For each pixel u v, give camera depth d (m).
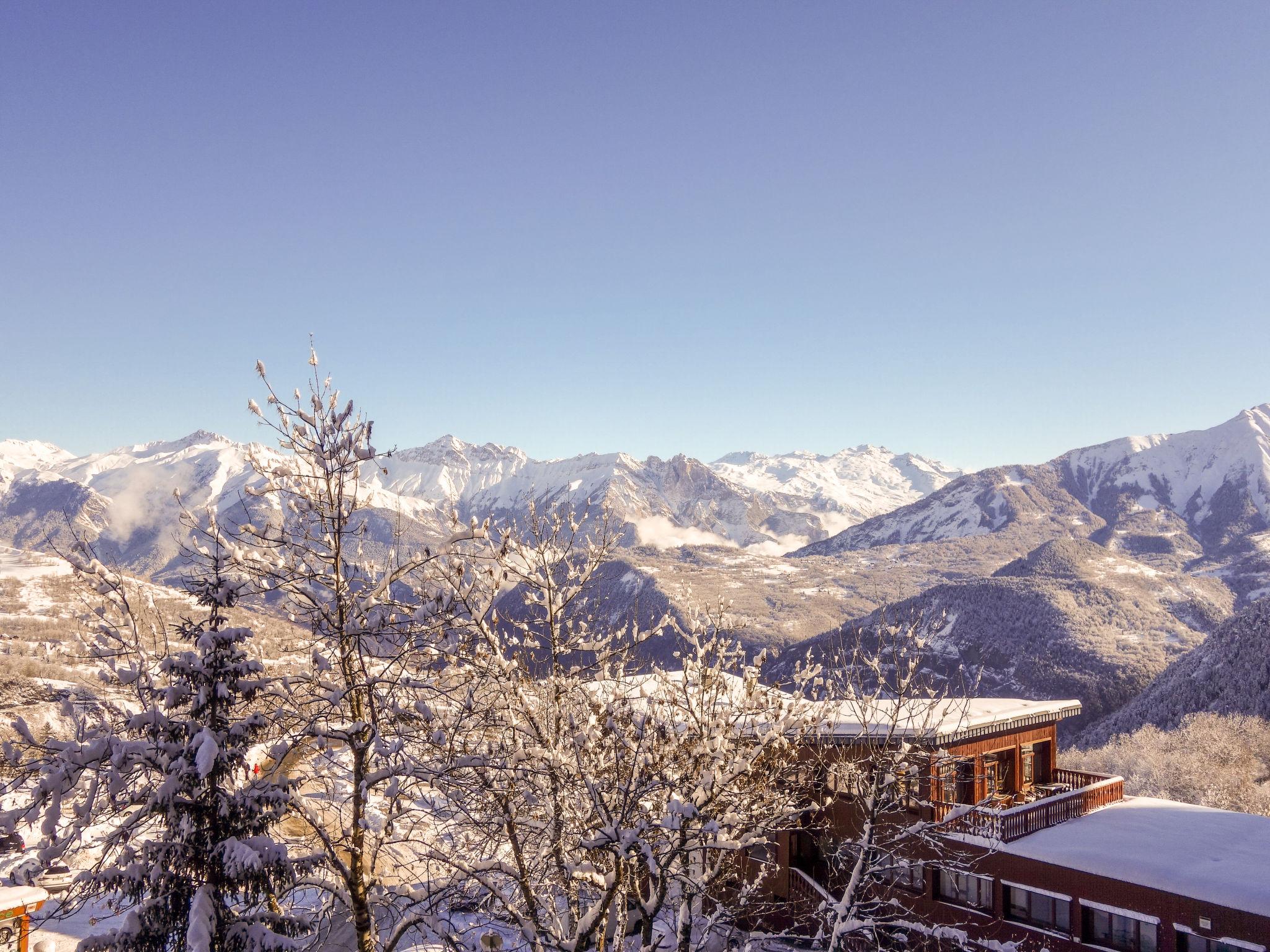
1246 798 68.38
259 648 13.75
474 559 13.83
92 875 11.67
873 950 21.38
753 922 22.09
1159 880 21.75
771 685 16.23
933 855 24.75
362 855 12.76
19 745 11.02
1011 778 29.41
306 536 12.55
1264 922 19.81
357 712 12.94
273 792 12.66
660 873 13.12
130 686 12.87
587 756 13.77
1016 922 23.97
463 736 13.63
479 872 13.47
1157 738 87.88
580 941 13.20
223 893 12.59
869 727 22.41
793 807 17.69
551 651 14.79
